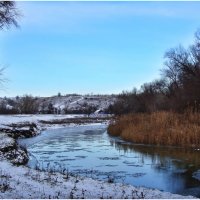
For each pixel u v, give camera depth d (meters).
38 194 13.31
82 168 24.23
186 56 66.50
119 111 100.25
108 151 32.72
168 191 17.97
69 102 181.12
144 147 34.62
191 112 38.38
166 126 37.31
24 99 139.00
